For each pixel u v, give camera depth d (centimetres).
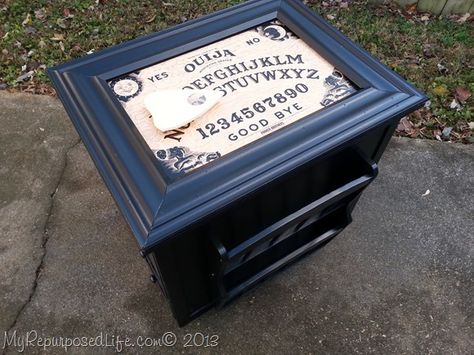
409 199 192
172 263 114
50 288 168
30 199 193
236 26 134
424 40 264
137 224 91
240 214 115
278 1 141
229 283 149
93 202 192
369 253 177
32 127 217
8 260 175
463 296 166
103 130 106
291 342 155
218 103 112
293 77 120
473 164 203
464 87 234
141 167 98
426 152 207
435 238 181
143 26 270
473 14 286
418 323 159
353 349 154
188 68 123
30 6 281
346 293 166
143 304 164
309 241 159
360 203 191
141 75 121
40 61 248
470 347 155
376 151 141
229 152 102
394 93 114
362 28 269
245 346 154
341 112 109
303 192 129
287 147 102
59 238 181
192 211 92
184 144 104
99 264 174
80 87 116
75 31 267
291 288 167
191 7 283
